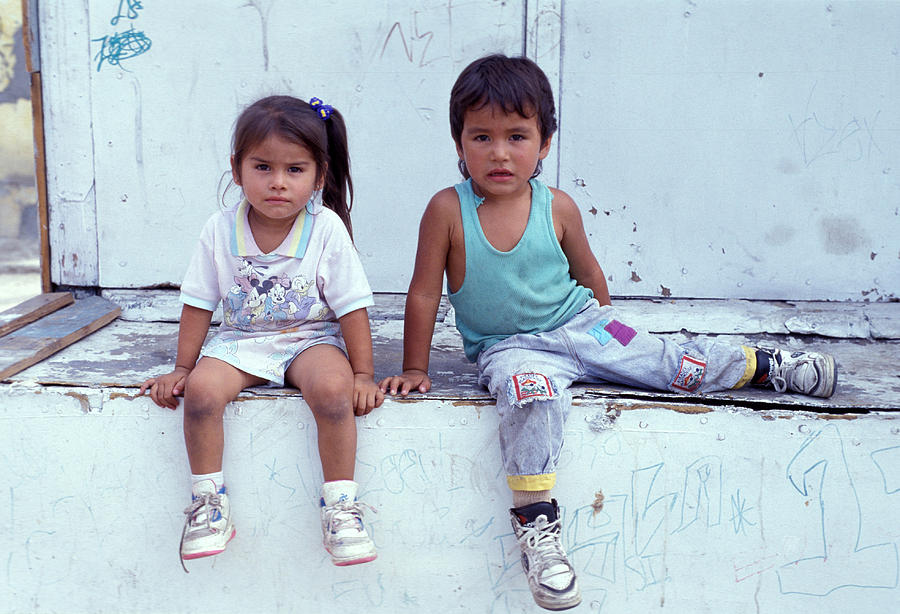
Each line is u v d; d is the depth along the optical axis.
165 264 2.73
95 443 1.93
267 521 1.94
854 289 2.66
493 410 1.88
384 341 2.42
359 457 1.91
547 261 1.94
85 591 2.00
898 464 1.84
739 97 2.58
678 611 1.96
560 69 2.58
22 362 2.04
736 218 2.64
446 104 2.63
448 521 1.93
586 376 1.98
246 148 1.80
